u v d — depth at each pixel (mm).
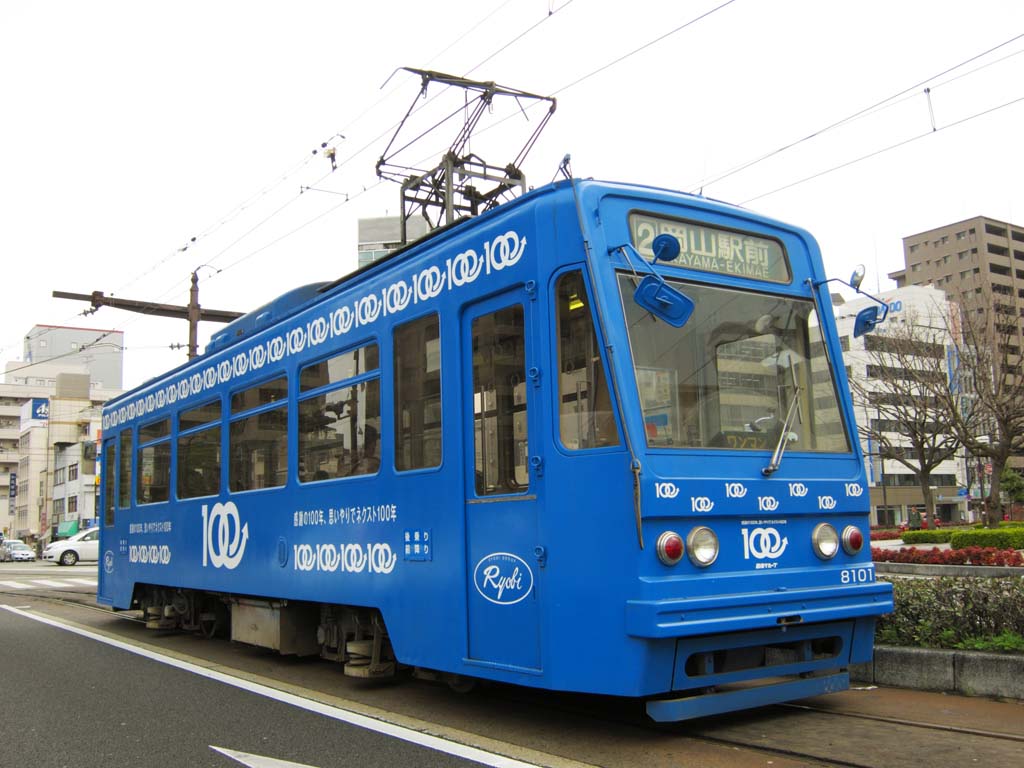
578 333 5074
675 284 5316
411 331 6336
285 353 8055
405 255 6621
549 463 5066
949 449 28766
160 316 20531
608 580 4754
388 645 7066
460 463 5707
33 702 7156
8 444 91562
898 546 26453
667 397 5039
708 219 5617
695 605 4664
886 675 6457
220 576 9000
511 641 5234
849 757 4703
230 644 10375
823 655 5512
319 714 6332
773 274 5863
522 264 5391
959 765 4508
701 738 5219
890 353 29266
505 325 5504
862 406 31578
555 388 5121
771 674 5137
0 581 24797
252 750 5438
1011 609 6320
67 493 73375
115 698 7223
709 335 5371
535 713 6043
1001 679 5863
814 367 5852
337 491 6988
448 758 5047
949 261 87688
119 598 12086
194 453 9953
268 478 8188
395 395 6441
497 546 5387
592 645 4777
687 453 4957
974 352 25453
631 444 4734
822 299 6039
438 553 5840
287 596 7648
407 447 6254
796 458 5434
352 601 6711
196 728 6066
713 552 4875
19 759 5438
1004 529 22375
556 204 5273
